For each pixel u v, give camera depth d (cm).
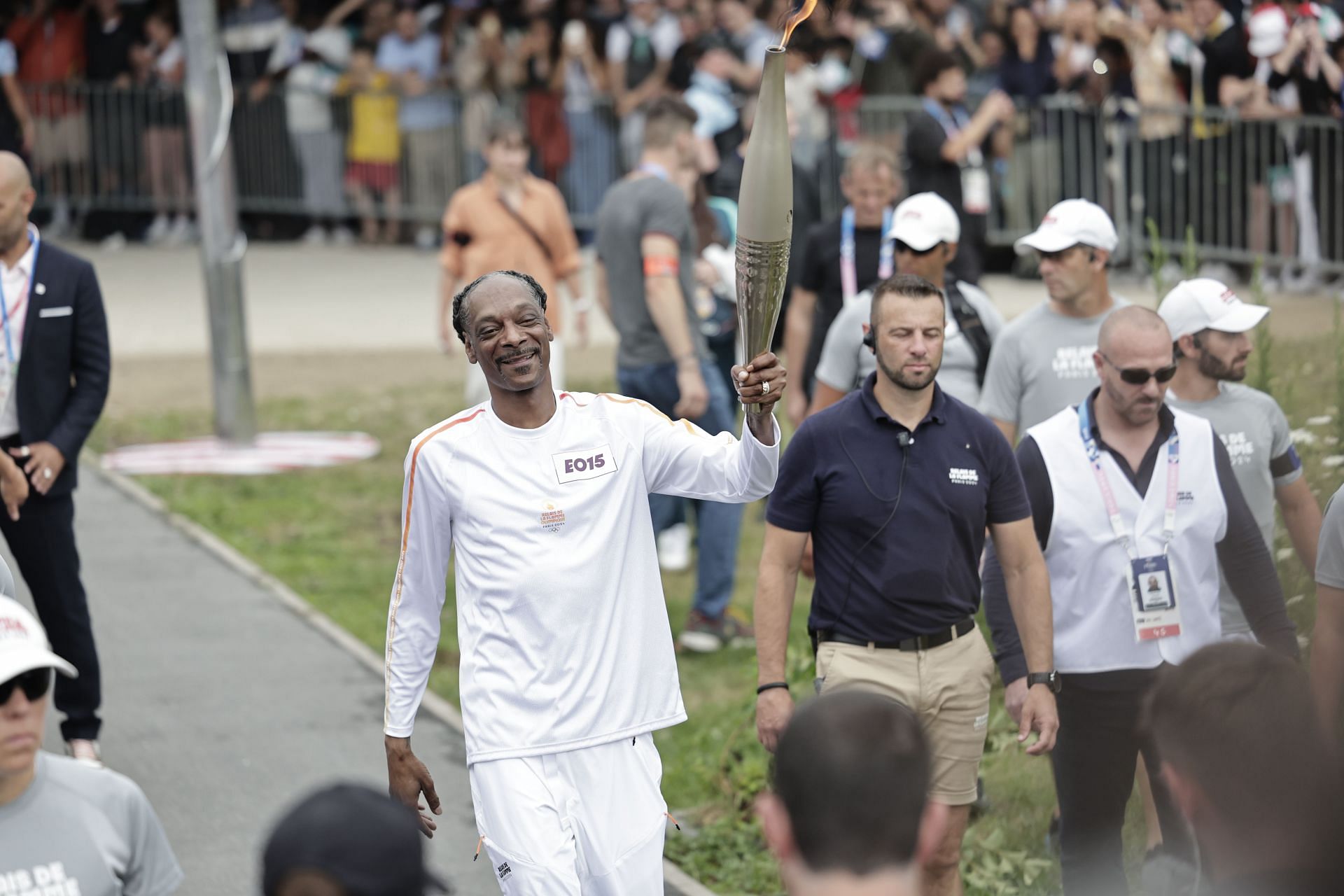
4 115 2680
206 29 1573
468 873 800
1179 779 392
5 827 447
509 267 1321
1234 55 1952
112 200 2858
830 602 676
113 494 1508
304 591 1245
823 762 341
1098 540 681
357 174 2772
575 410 603
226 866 802
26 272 873
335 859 313
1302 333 1220
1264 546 698
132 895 469
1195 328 741
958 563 669
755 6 2370
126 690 1041
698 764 923
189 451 1644
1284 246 1922
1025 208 2225
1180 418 692
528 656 584
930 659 666
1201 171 2002
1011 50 2191
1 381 866
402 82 2719
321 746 952
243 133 2834
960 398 889
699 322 1131
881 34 2306
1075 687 687
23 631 441
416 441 601
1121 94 2089
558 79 2595
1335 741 390
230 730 976
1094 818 695
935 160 1334
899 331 648
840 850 338
